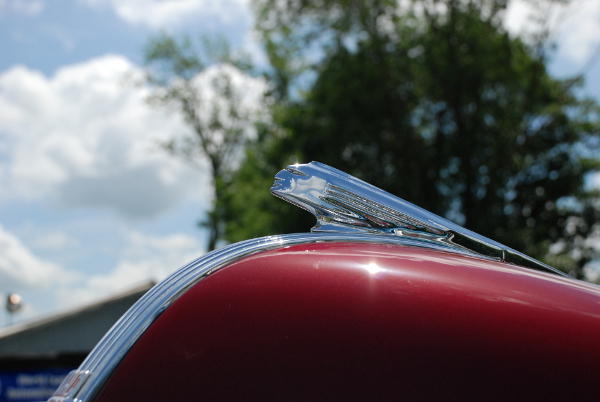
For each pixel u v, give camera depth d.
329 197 1.18
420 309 0.88
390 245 1.08
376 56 23.16
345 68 22.80
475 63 21.94
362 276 0.92
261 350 0.86
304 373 0.84
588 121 24.31
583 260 25.22
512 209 24.84
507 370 0.83
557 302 0.90
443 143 23.19
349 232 1.15
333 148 22.66
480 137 22.52
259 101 35.47
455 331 0.86
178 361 0.85
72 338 21.12
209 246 34.78
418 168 22.83
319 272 0.93
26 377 15.02
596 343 0.85
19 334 20.80
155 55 36.97
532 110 23.20
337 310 0.88
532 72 22.70
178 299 0.90
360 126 22.03
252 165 28.20
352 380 0.83
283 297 0.90
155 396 0.83
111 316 21.58
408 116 23.48
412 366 0.83
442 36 22.42
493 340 0.85
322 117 23.50
